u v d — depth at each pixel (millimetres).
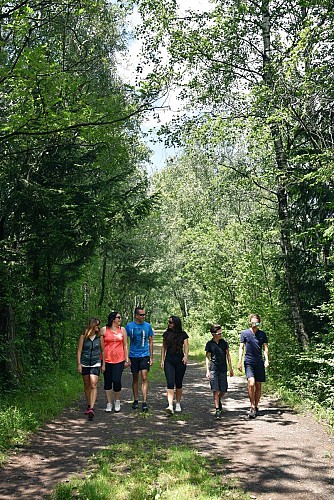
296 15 12203
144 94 9250
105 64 15594
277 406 9516
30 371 10828
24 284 11805
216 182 14211
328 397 9180
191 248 26375
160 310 66062
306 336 11656
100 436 7023
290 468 5523
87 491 4676
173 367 8844
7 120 9406
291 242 12625
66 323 14984
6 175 11227
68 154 12531
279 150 12172
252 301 15438
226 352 8727
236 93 13180
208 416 8586
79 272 13344
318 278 11781
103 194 12656
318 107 10414
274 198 14344
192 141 13367
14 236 11742
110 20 16094
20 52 8711
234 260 21438
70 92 9391
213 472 5375
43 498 4625
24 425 7121
